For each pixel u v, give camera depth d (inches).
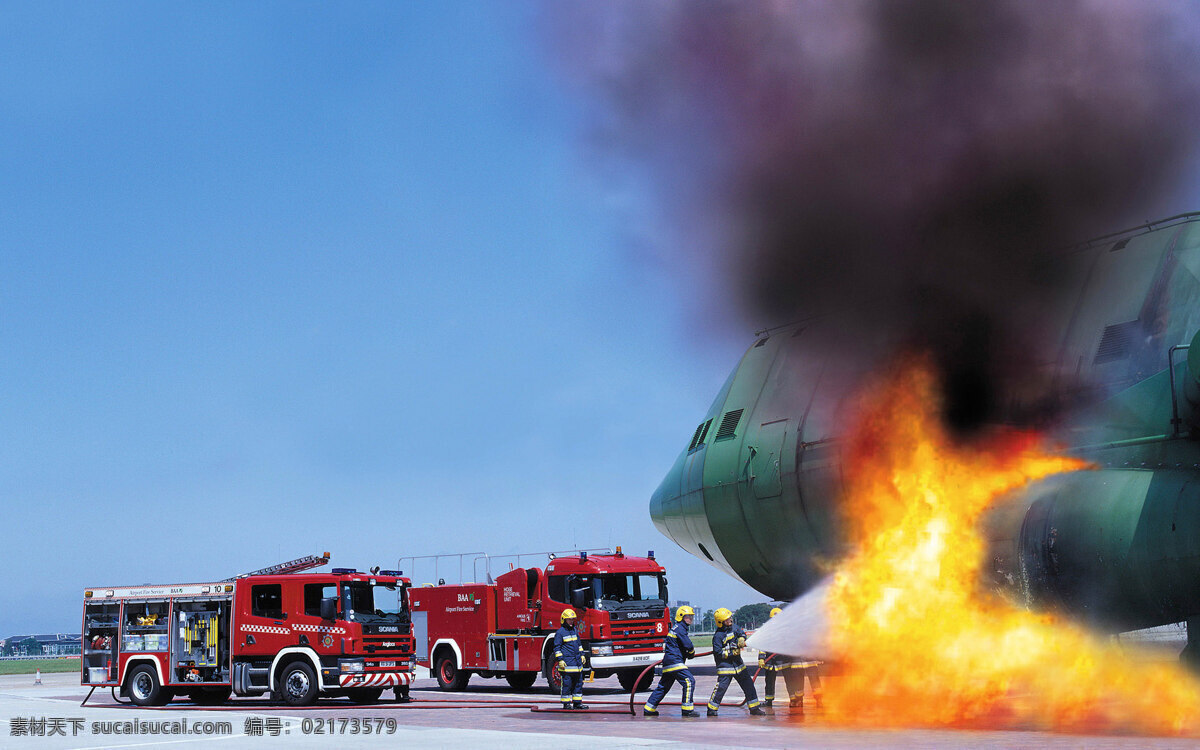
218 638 1045.2
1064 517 711.7
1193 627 685.9
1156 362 756.0
